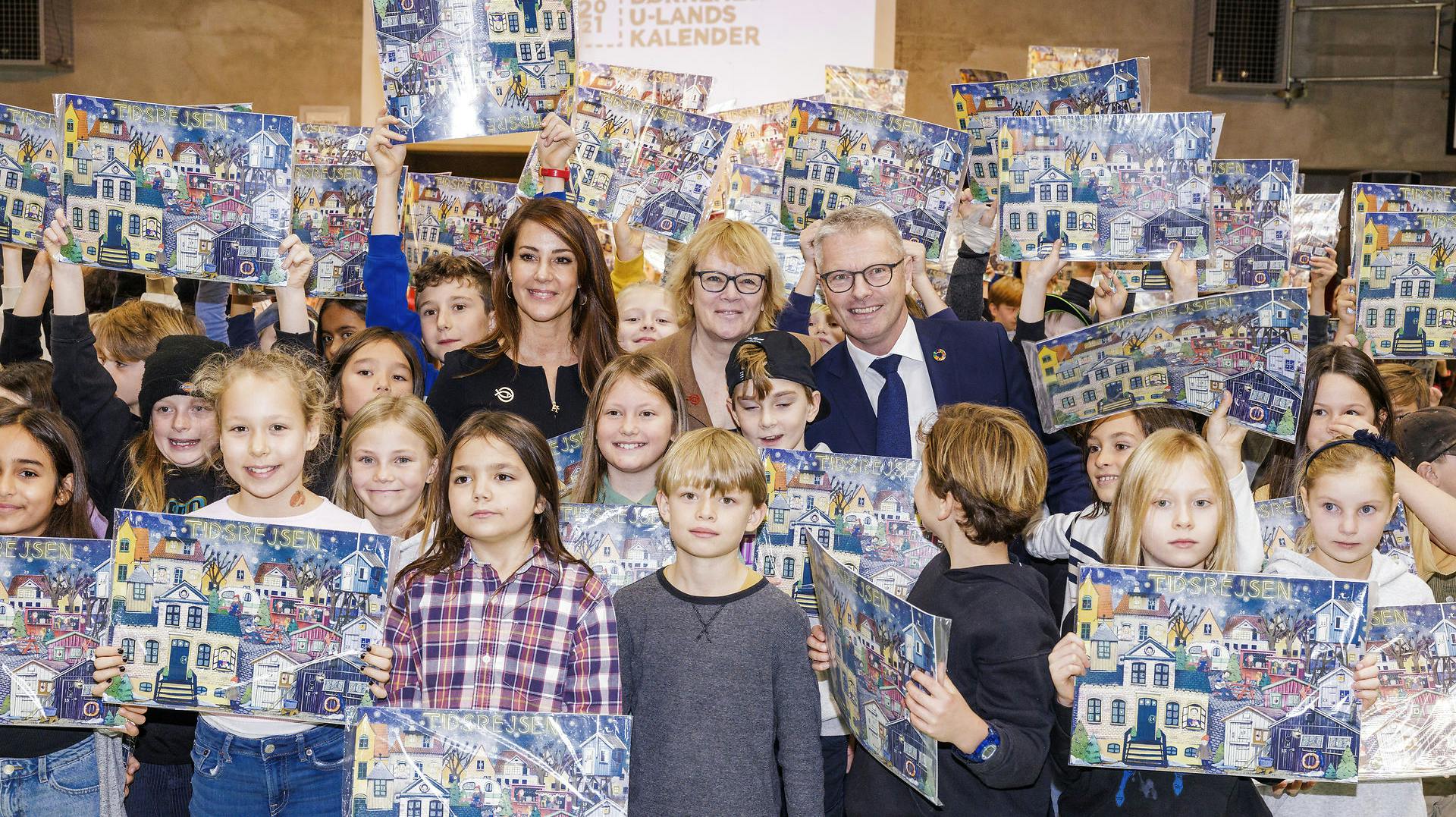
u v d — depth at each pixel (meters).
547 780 1.92
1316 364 2.81
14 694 2.12
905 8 8.77
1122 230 2.77
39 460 2.34
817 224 3.04
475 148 8.24
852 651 2.03
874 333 2.71
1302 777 1.92
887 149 3.19
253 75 8.68
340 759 2.28
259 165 2.68
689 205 3.42
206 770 2.26
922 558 2.38
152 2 8.64
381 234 3.16
